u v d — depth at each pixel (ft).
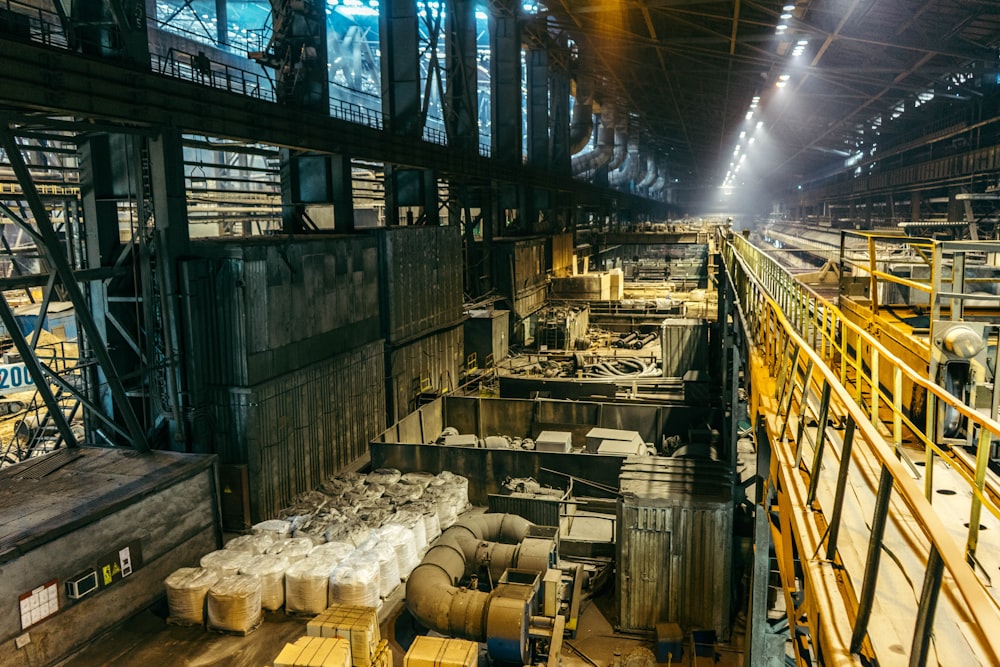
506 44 153.38
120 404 53.78
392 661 43.55
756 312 43.16
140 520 48.29
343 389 75.31
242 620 45.62
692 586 48.37
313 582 47.42
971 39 125.70
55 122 47.93
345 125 80.64
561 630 45.14
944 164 160.25
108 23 51.16
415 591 46.55
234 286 58.49
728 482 51.39
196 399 59.06
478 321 113.29
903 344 28.35
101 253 59.16
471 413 86.74
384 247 84.17
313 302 69.56
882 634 12.82
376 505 61.31
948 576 14.14
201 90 58.39
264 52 76.07
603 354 127.24
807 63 157.48
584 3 139.33
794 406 28.94
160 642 45.24
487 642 43.11
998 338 22.27
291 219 82.33
